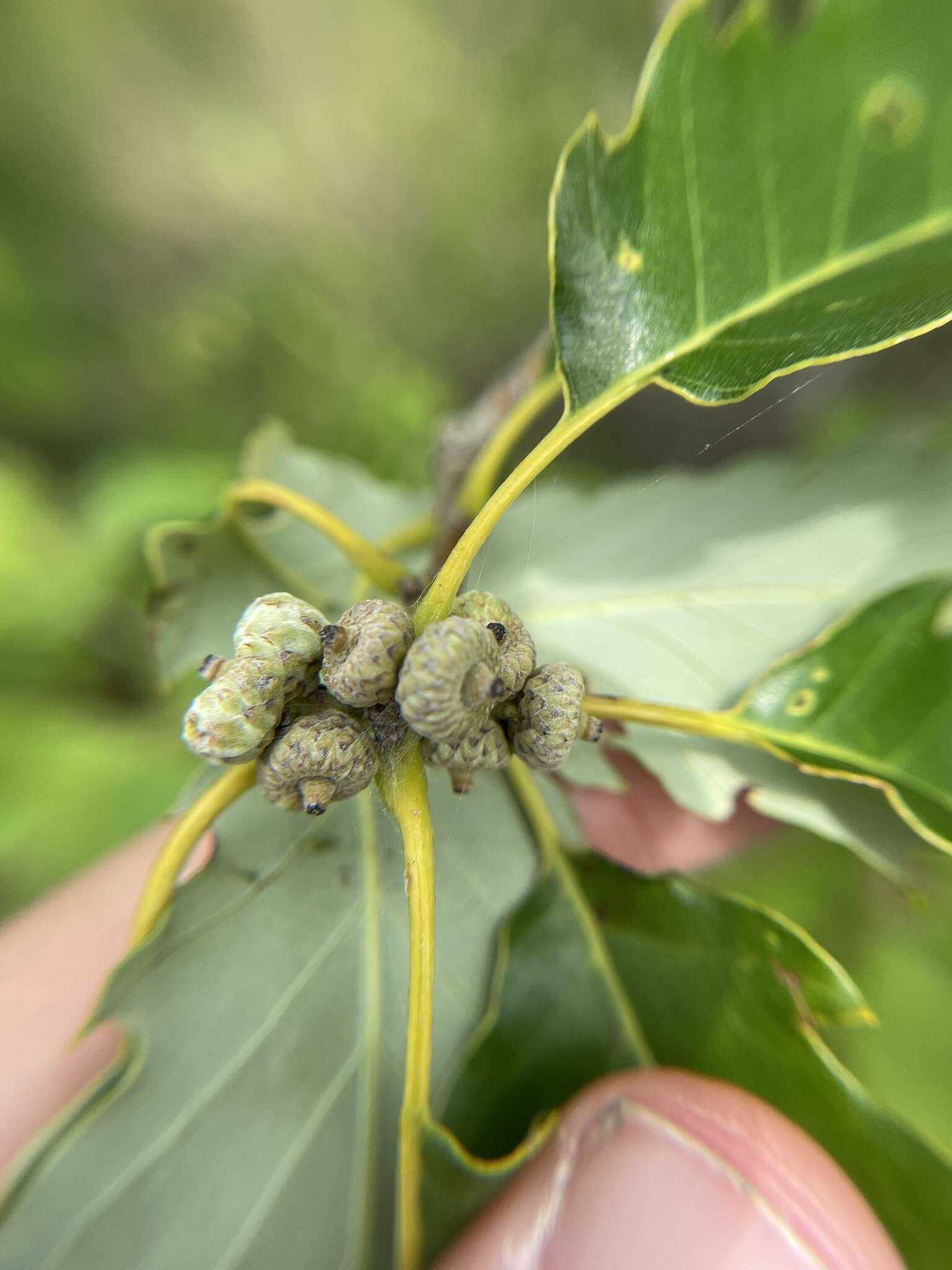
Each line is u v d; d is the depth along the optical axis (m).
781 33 0.05
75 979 0.09
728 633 0.07
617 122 0.19
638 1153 0.05
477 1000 0.06
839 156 0.05
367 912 0.06
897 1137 0.05
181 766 0.13
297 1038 0.06
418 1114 0.05
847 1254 0.05
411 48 0.20
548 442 0.05
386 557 0.06
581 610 0.07
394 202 0.22
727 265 0.05
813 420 0.14
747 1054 0.06
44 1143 0.05
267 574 0.07
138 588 0.15
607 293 0.05
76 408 0.19
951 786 0.05
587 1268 0.05
